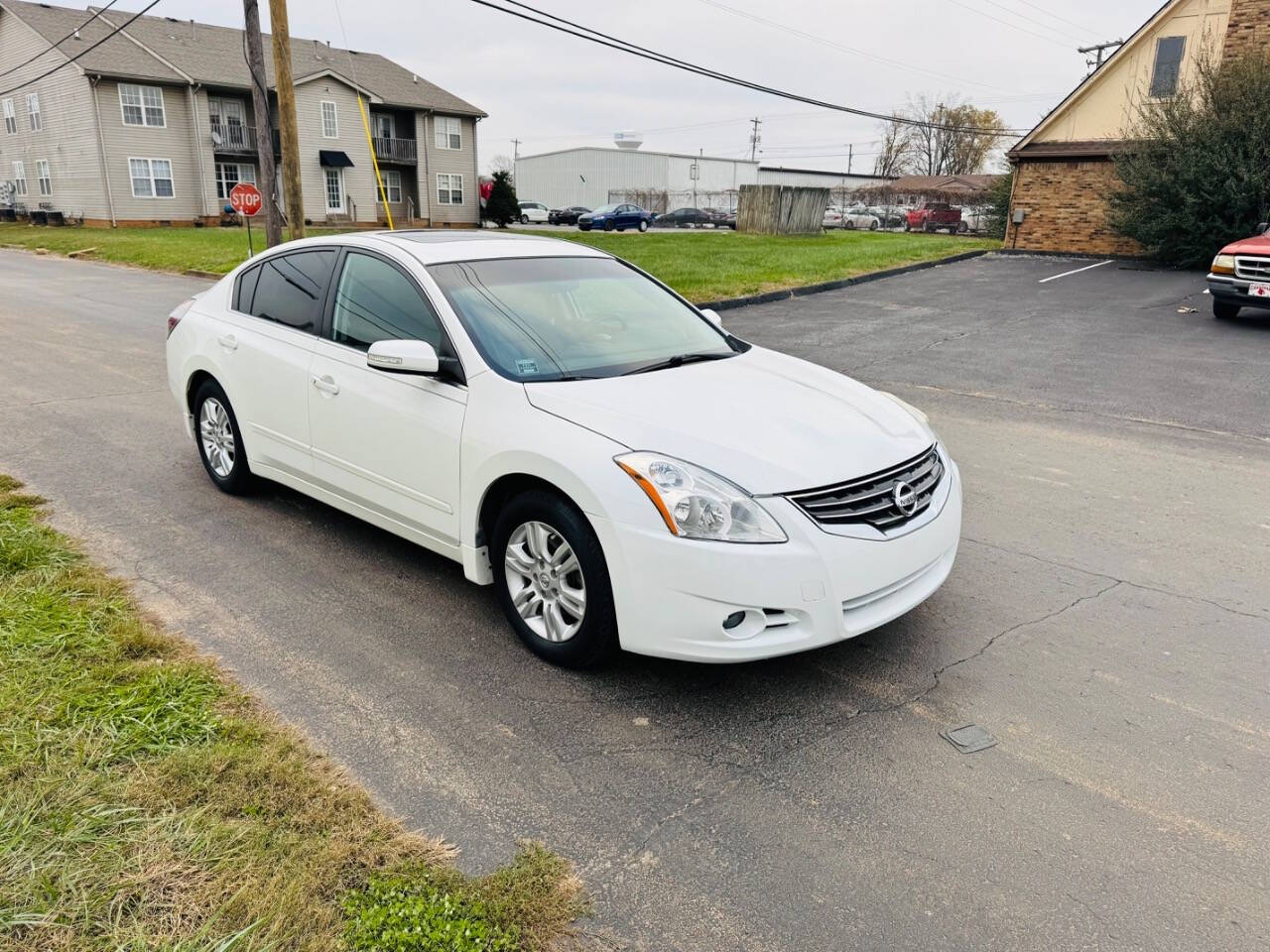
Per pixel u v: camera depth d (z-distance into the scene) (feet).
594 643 11.02
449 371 12.47
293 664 11.51
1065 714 10.71
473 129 160.76
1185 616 13.28
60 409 24.57
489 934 7.27
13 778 8.70
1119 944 7.35
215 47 137.80
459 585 14.06
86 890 7.38
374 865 7.95
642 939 7.34
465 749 9.87
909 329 40.88
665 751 9.94
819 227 119.34
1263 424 24.41
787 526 10.07
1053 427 24.32
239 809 8.50
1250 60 59.41
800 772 9.61
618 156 203.41
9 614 11.98
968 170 287.07
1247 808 9.02
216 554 14.93
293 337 15.28
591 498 10.43
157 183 128.26
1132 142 63.93
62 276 67.05
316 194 143.02
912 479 11.29
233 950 6.89
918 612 13.38
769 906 7.73
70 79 122.72
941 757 9.87
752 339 38.37
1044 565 15.11
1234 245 40.55
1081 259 70.59
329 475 14.71
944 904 7.77
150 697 10.26
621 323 14.07
